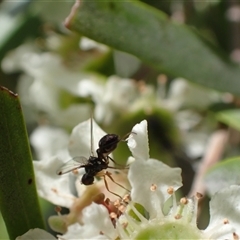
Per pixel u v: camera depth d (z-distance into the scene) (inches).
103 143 3.3
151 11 3.7
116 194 3.2
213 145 4.0
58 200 3.3
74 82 4.6
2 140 3.0
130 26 3.6
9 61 4.9
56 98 4.7
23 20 4.7
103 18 3.6
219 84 3.8
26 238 3.1
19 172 3.0
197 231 3.2
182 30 3.7
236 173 3.3
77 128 3.4
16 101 3.0
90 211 3.0
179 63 3.7
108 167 3.3
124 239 3.1
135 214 3.2
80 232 3.0
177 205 3.2
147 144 3.1
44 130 4.7
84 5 3.5
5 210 3.1
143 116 4.5
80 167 3.3
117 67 4.7
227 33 4.5
